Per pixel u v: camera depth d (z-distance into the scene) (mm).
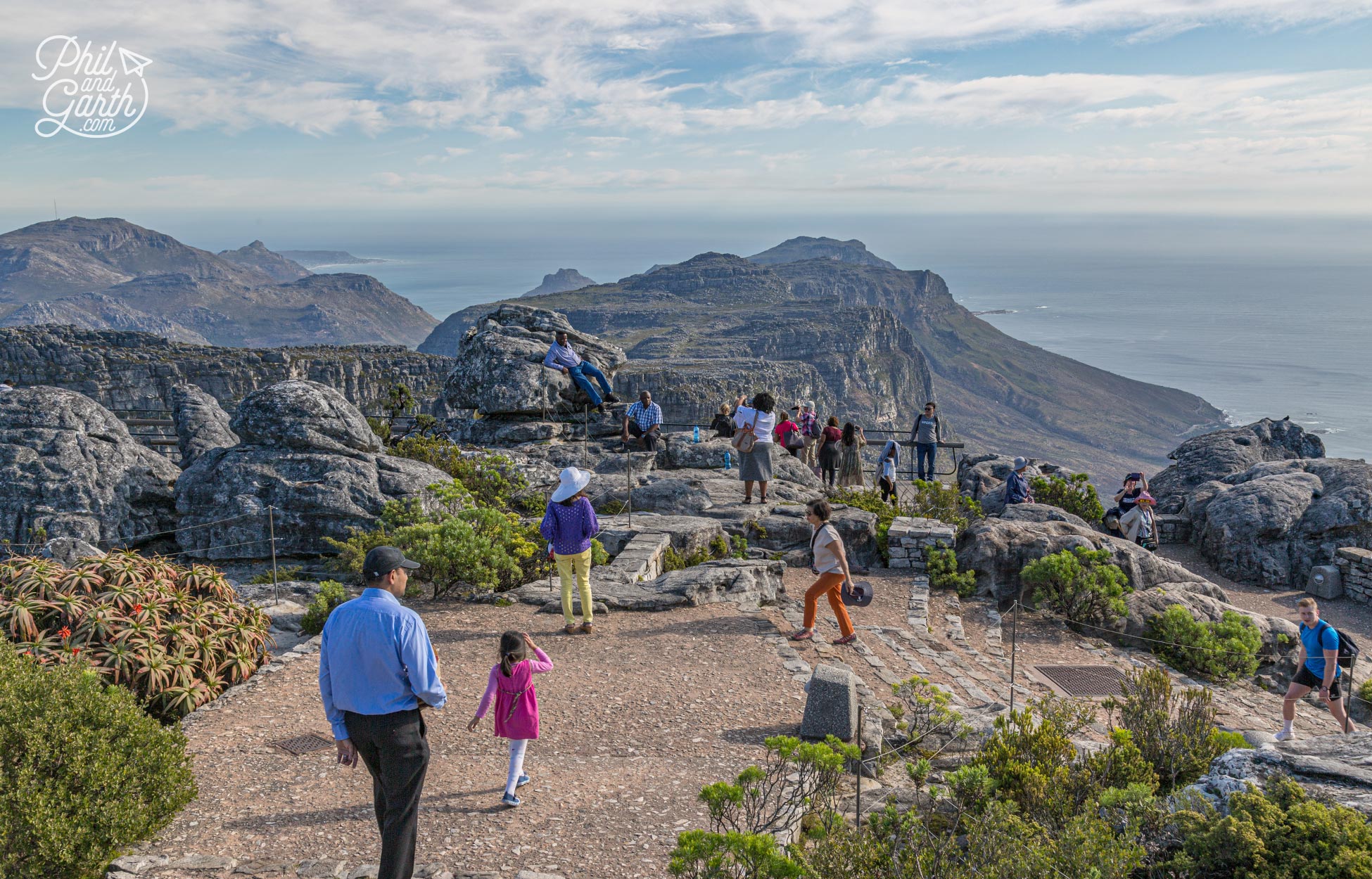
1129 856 5055
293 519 16312
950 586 15234
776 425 24812
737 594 12727
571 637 10633
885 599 14359
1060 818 6160
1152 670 8352
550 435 24438
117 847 5617
